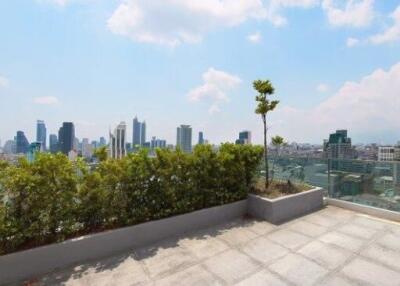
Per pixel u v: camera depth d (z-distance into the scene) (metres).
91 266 3.67
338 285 3.15
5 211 3.32
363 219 5.54
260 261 3.76
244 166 6.20
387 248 4.13
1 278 3.21
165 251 4.12
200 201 5.32
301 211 6.04
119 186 4.34
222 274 3.43
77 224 4.02
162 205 4.79
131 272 3.51
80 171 4.05
